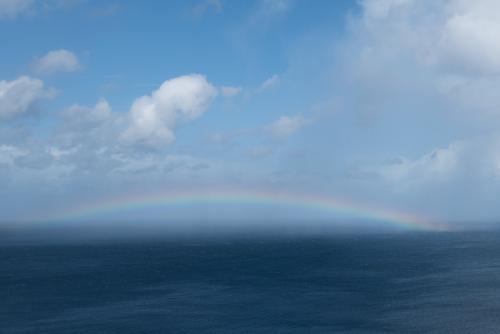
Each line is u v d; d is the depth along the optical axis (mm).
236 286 164125
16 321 118562
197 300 141000
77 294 151125
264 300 140000
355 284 164375
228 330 110625
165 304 136000
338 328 110875
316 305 132500
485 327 109875
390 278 175125
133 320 118875
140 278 182625
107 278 182625
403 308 127312
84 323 116625
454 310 124250
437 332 106938
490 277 174000
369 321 115875
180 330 110938
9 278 182625
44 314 125312
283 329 111188
